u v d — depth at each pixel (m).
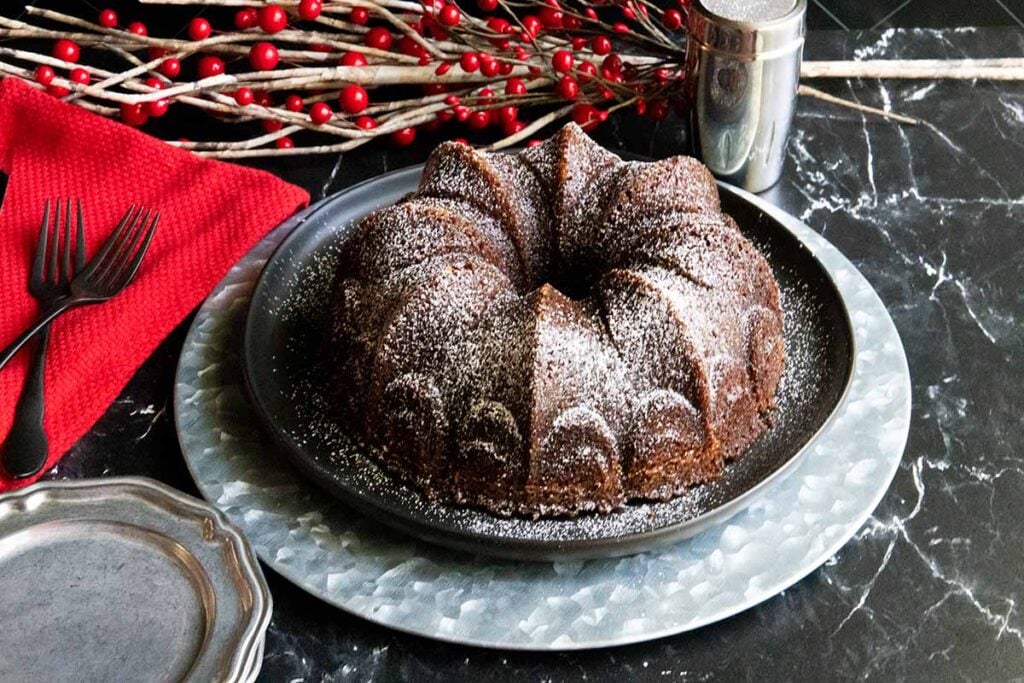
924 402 1.34
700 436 1.27
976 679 1.21
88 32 1.62
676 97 1.51
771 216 1.40
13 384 1.30
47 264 1.37
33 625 1.17
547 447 1.26
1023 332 1.38
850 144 1.54
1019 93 1.59
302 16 1.46
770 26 1.41
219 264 1.39
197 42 1.48
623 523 1.25
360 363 1.30
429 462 1.27
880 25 1.74
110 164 1.45
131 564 1.20
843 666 1.21
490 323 1.28
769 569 1.24
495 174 1.36
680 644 1.22
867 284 1.40
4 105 1.46
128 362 1.34
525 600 1.23
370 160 1.53
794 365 1.34
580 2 1.57
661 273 1.30
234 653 1.15
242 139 1.54
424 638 1.22
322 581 1.23
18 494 1.21
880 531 1.27
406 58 1.50
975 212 1.48
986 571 1.25
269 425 1.26
